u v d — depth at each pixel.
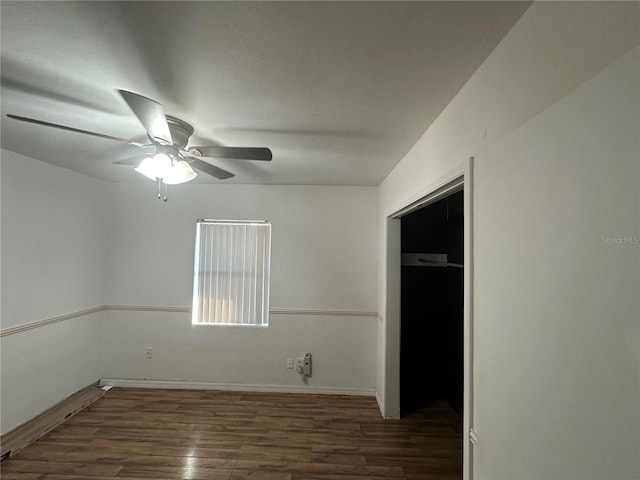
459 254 2.94
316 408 3.05
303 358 3.43
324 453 2.34
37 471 2.09
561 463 0.68
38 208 2.67
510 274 0.90
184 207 3.52
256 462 2.22
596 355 0.60
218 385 3.44
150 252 3.51
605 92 0.59
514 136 0.90
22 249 2.53
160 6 0.89
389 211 2.82
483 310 1.07
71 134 2.00
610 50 0.62
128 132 1.91
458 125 1.35
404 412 2.98
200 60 1.16
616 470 0.55
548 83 0.79
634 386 0.52
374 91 1.37
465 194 1.23
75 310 3.09
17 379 2.50
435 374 3.34
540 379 0.76
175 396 3.25
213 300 3.50
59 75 1.27
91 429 2.61
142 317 3.49
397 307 2.94
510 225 0.91
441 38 1.01
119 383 3.46
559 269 0.70
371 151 2.20
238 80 1.30
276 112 1.59
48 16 0.94
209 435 2.55
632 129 0.53
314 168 2.74
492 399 0.99
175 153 1.68
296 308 3.47
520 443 0.83
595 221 0.60
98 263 3.39
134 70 1.23
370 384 3.41
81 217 3.15
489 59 1.09
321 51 1.10
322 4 0.88
